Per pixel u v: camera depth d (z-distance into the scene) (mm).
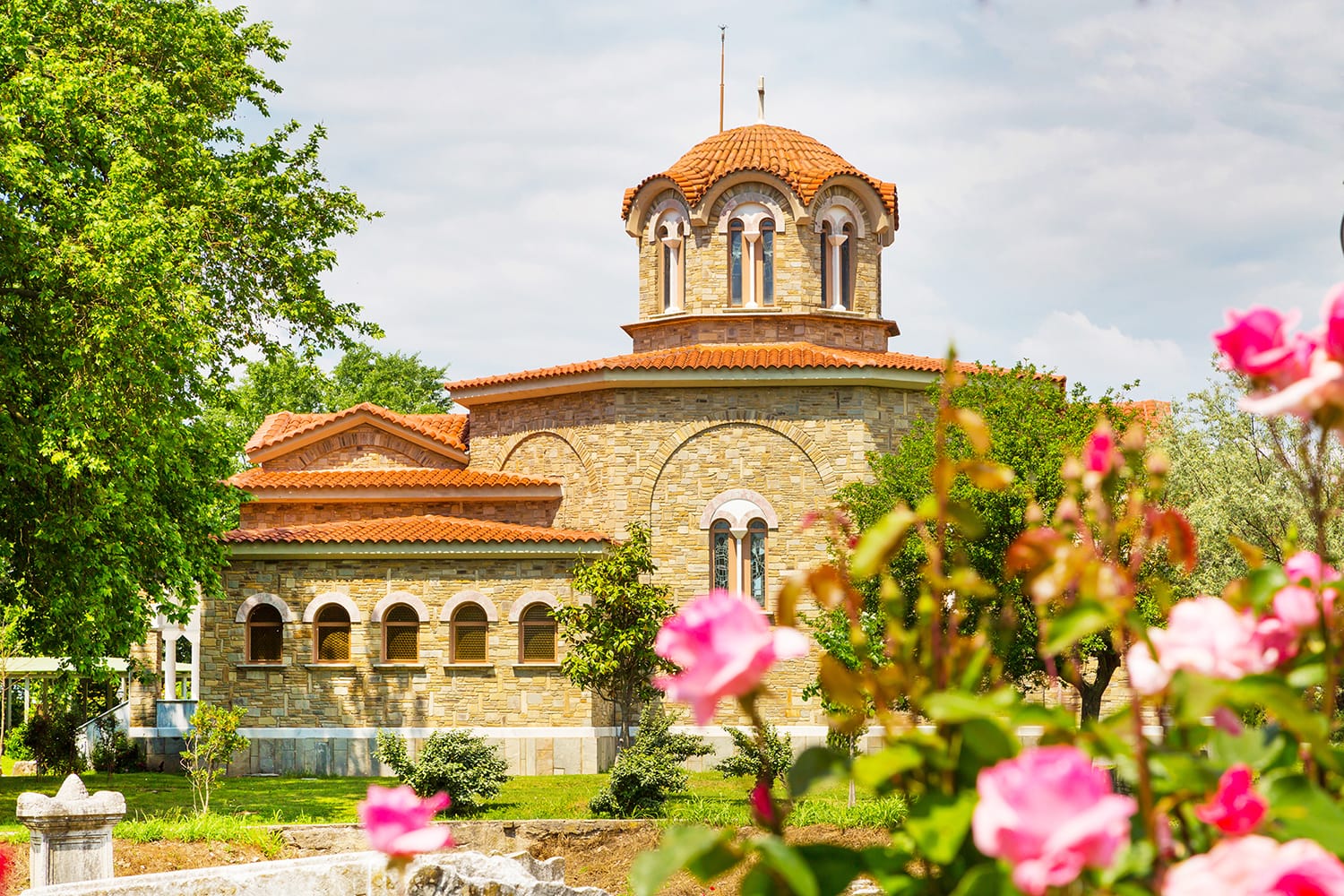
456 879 14672
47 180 26391
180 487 30141
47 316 26672
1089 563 3818
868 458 32281
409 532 36656
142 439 26938
